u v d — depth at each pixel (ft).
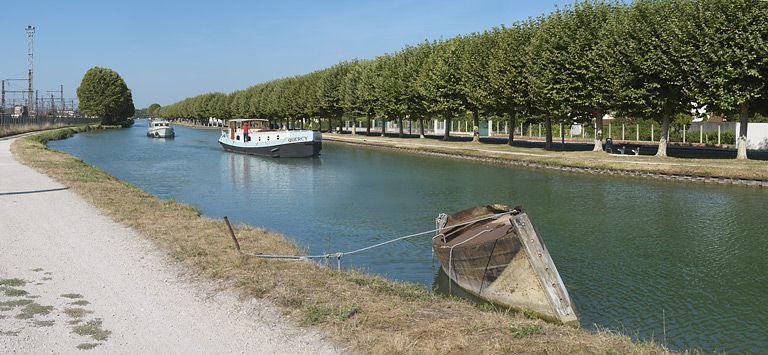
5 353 25.29
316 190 103.81
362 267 50.96
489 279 39.68
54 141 247.09
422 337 27.04
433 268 51.01
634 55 124.26
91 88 494.18
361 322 29.37
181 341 27.17
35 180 86.84
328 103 296.30
